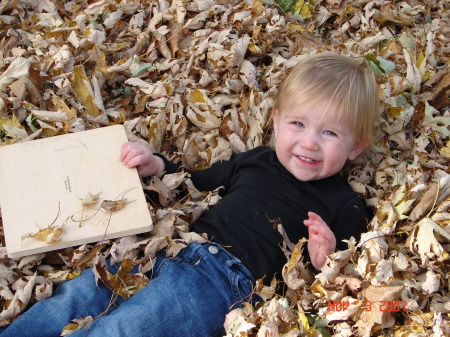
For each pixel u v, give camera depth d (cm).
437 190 208
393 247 202
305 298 193
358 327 180
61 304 185
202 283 195
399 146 251
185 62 283
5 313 187
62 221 203
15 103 243
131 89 272
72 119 243
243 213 216
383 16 317
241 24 292
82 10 304
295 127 214
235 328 182
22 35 282
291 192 219
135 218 206
